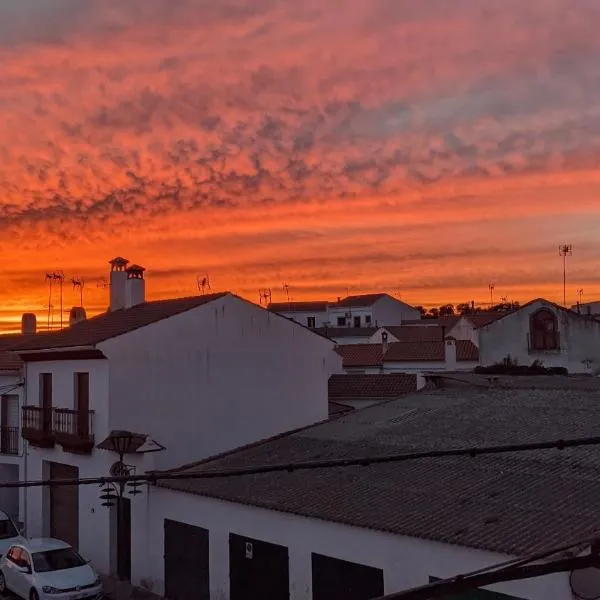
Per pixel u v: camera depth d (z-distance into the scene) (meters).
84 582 19.61
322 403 28.97
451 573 12.92
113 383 23.88
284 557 16.44
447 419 21.41
